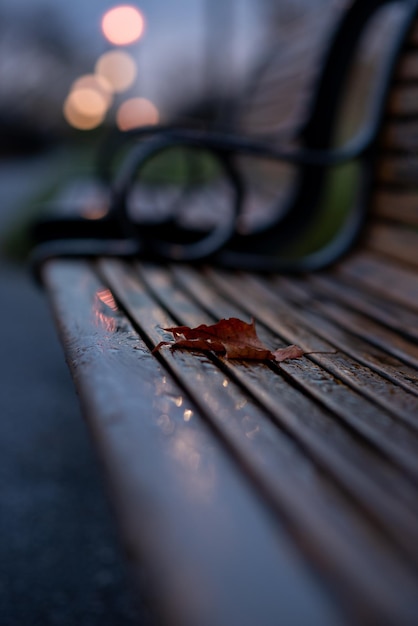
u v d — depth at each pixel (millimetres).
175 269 1404
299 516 497
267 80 2855
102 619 1159
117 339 936
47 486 1464
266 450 623
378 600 401
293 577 416
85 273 1288
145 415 685
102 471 604
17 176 9500
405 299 1281
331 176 1839
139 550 454
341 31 1757
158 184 2840
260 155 1440
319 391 843
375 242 1470
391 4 1726
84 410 737
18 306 2734
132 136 1439
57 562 1268
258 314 1138
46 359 2109
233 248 1732
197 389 790
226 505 501
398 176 1420
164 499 507
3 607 1176
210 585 404
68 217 1705
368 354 1006
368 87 2789
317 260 1510
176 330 941
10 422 1706
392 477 588
